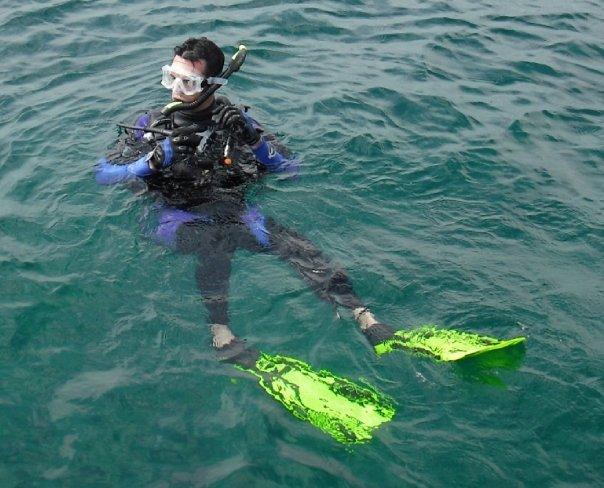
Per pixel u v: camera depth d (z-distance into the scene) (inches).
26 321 152.9
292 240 175.9
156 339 148.9
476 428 132.0
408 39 323.6
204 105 187.5
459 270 174.2
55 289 161.3
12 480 119.7
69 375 140.4
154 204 185.6
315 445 127.9
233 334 150.6
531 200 207.6
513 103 273.0
